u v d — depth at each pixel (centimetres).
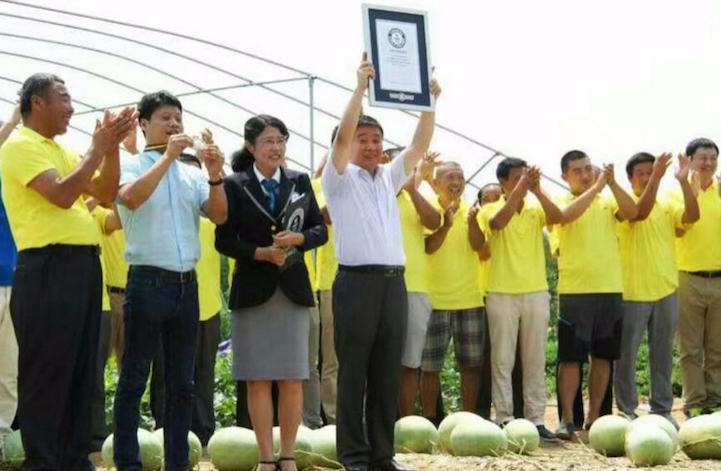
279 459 745
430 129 771
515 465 803
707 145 1122
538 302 1030
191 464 812
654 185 1049
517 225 1034
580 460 876
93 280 670
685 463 853
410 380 999
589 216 1046
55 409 656
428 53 766
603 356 1047
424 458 841
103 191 669
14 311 659
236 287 732
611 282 1040
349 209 740
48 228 655
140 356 668
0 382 832
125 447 662
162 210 677
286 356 729
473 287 1057
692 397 1138
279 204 740
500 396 1023
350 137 735
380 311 739
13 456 798
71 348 657
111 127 640
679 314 1139
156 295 668
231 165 779
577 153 1065
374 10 755
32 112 675
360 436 743
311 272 1073
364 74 735
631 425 893
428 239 1027
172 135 673
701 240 1121
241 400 947
